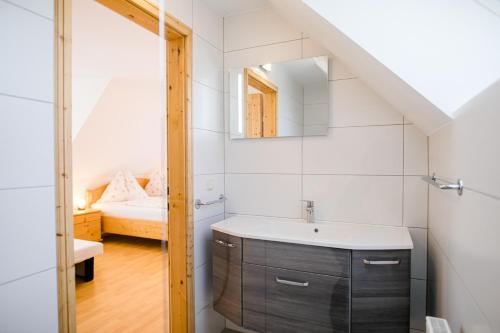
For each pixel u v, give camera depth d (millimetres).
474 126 831
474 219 837
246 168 2297
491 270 684
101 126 3711
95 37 2498
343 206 2014
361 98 1957
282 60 2166
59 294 1077
